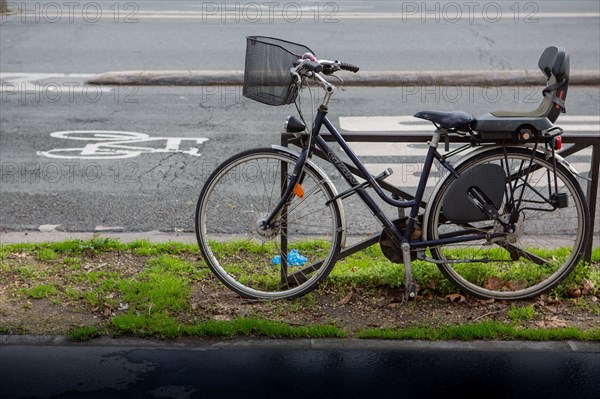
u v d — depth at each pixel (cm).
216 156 808
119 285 490
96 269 525
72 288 492
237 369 403
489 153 452
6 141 859
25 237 598
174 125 920
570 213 657
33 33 1430
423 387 388
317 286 486
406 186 729
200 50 1291
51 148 837
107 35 1417
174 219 650
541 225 641
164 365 406
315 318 459
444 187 456
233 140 861
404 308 469
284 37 1374
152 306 465
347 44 1326
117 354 416
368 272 500
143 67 1177
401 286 490
